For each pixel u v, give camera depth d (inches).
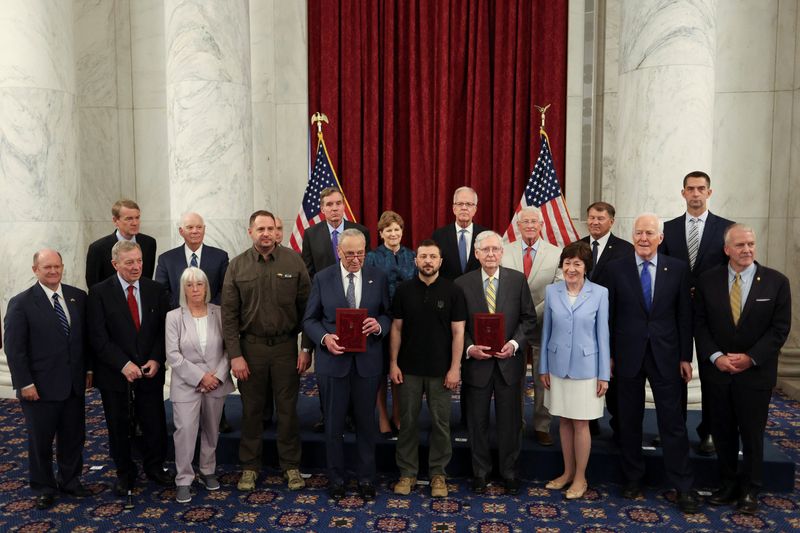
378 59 300.8
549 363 169.6
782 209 283.9
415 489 176.6
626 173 241.4
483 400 170.9
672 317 166.6
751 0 280.4
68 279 269.4
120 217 208.7
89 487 179.3
